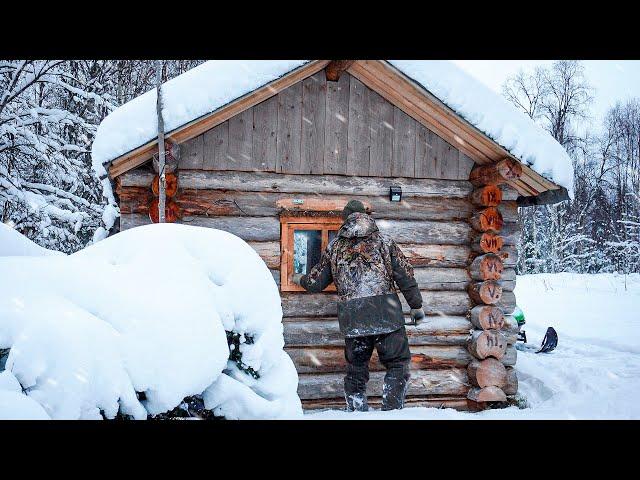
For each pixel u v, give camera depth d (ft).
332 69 18.10
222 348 8.46
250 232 18.26
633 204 104.22
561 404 15.67
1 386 6.51
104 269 8.39
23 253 11.54
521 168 18.35
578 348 29.04
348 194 19.01
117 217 25.26
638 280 66.64
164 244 9.20
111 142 15.98
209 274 9.34
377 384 18.70
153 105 16.28
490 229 19.26
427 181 19.63
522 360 24.08
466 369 19.52
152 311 7.95
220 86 16.39
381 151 19.31
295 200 18.56
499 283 20.06
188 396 8.35
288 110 18.62
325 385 18.25
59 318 7.20
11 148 34.83
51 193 37.14
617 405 13.10
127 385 7.35
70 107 42.96
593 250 96.12
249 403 8.66
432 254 19.65
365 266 16.12
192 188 17.93
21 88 33.68
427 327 19.36
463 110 17.51
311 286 16.90
